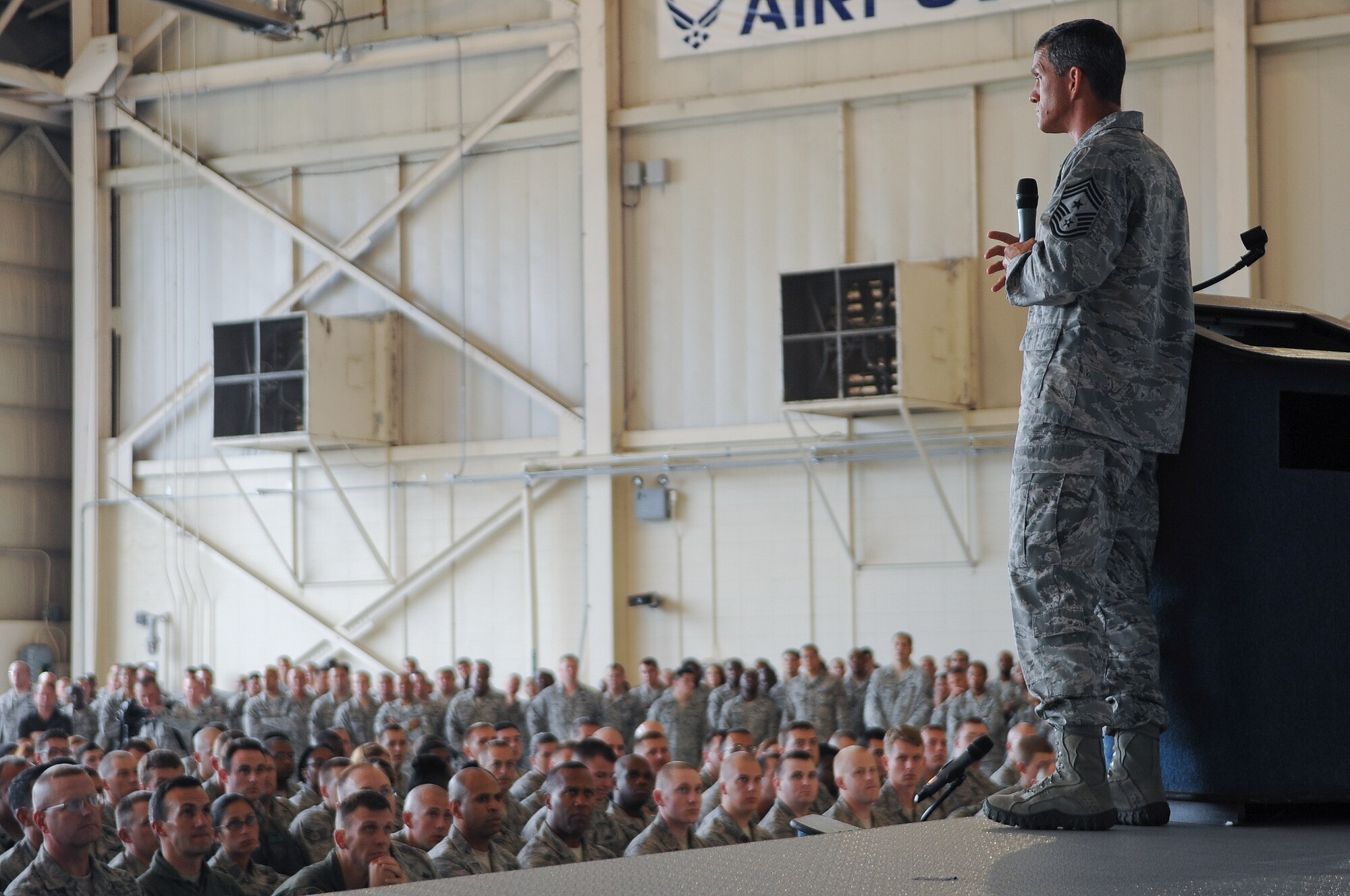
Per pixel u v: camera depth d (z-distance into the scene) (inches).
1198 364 101.0
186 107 753.0
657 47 655.8
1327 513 100.3
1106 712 93.1
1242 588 99.0
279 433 682.8
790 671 553.9
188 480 747.4
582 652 654.5
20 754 434.6
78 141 762.8
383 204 713.6
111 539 757.9
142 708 577.0
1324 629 99.2
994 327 599.8
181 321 753.0
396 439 706.8
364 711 585.9
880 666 579.8
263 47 735.1
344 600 711.7
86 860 246.5
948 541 605.3
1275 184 557.3
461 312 695.7
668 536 651.5
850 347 583.2
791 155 634.2
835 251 624.7
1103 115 99.6
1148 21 573.3
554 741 380.2
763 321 637.9
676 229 653.3
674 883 66.7
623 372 661.9
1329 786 98.2
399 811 347.3
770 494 635.5
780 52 634.8
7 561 769.6
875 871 70.6
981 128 602.9
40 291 788.6
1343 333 114.2
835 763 318.3
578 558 664.4
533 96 677.9
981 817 95.7
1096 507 94.9
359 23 711.1
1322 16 548.1
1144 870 70.3
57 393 794.2
